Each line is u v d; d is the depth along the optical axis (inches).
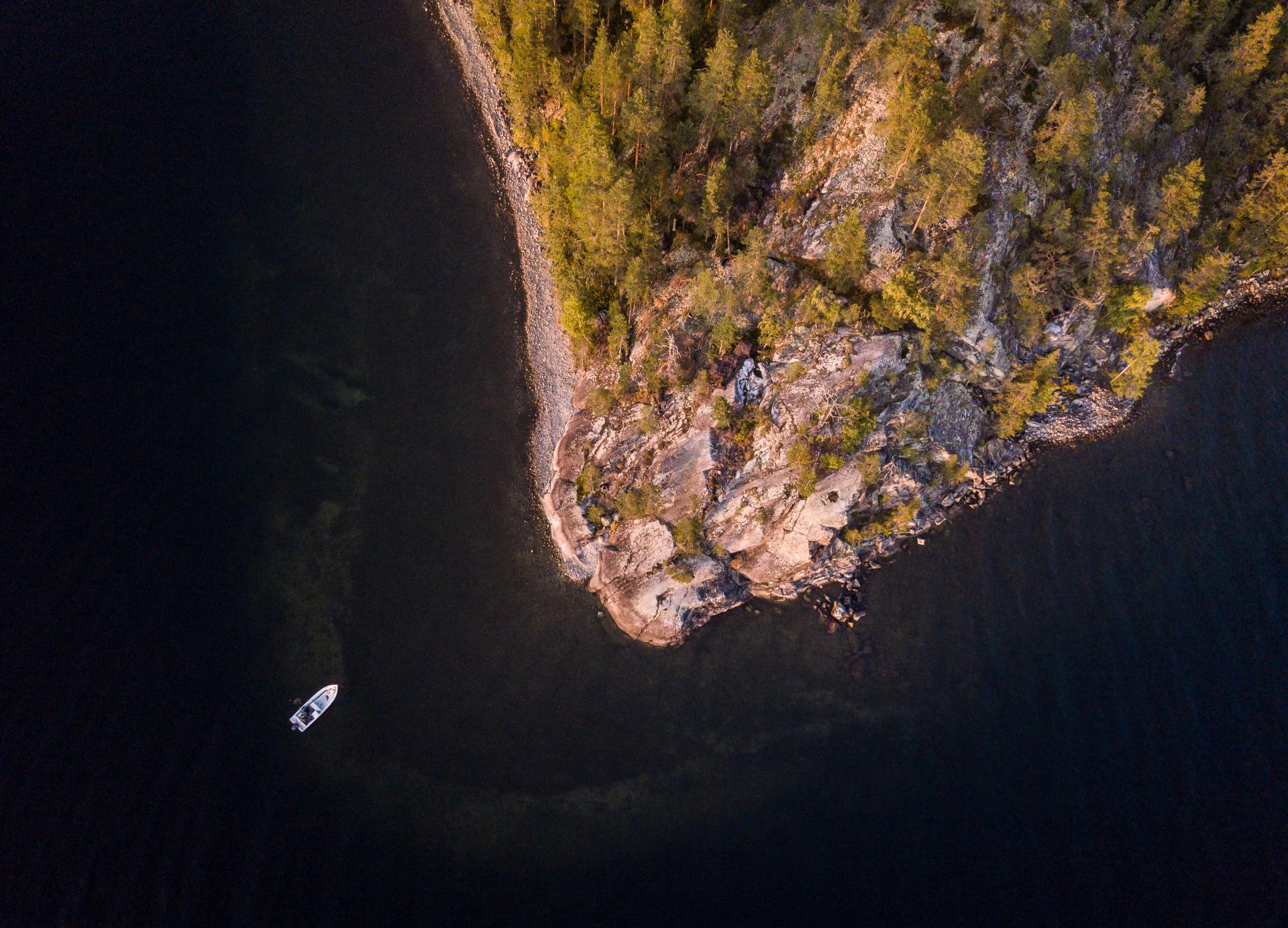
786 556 2524.6
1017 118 2513.5
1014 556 2559.1
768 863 2154.3
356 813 2201.0
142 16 3051.2
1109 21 2600.9
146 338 2667.3
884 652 2448.3
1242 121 2851.9
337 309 2802.7
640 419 2600.9
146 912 1982.0
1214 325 2972.4
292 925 2025.1
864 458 2465.6
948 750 2290.8
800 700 2402.8
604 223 2460.6
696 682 2439.7
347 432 2662.4
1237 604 2456.9
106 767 2126.0
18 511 2369.6
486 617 2485.2
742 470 2514.8
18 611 2250.2
